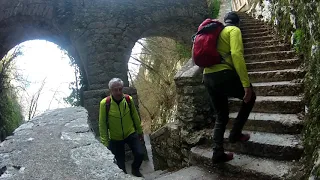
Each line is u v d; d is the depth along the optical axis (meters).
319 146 2.62
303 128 3.28
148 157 8.77
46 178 1.81
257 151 3.29
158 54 14.48
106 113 4.05
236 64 2.92
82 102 9.44
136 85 17.42
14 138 2.82
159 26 10.39
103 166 1.97
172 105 13.63
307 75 4.03
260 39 6.85
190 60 4.99
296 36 5.19
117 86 3.96
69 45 9.76
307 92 3.71
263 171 2.90
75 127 3.25
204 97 4.36
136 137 4.23
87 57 9.05
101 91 8.45
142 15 9.77
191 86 4.32
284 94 4.23
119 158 4.24
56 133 2.98
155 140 5.64
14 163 2.10
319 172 2.33
